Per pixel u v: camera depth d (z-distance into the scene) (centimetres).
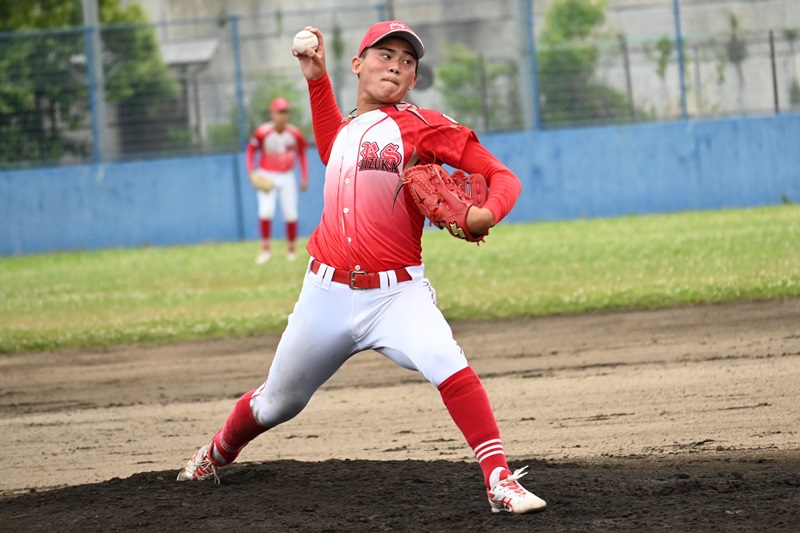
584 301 4066
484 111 8400
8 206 8256
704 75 8319
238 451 1881
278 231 8281
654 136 8094
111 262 6919
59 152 8356
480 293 4447
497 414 2578
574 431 2347
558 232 6931
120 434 2611
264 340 3872
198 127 8481
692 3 8431
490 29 10612
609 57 8319
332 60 8662
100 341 3969
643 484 1802
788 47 8275
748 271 4450
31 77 8288
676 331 3491
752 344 3189
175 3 15350
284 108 6244
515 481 1591
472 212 1482
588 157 8138
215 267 6166
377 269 1587
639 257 5169
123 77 8406
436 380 1583
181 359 3609
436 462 2042
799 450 2047
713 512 1603
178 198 8288
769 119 8050
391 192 1575
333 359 1655
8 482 2206
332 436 2464
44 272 6512
